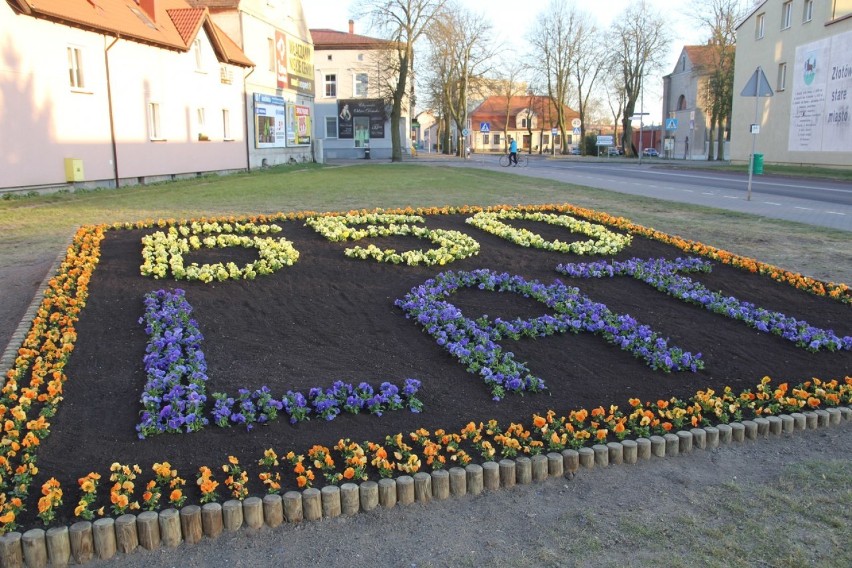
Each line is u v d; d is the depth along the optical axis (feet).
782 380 21.38
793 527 14.10
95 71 77.10
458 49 223.10
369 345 23.12
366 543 13.73
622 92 266.16
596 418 18.22
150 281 28.94
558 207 50.03
